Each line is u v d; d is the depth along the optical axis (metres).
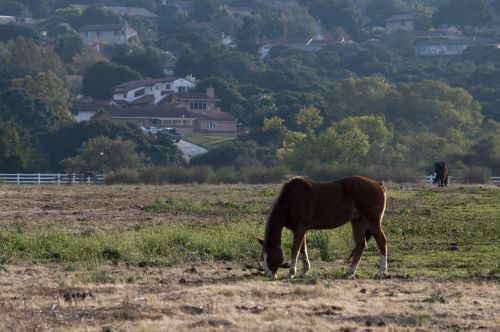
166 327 12.79
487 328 12.91
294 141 74.88
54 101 111.94
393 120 96.94
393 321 13.41
